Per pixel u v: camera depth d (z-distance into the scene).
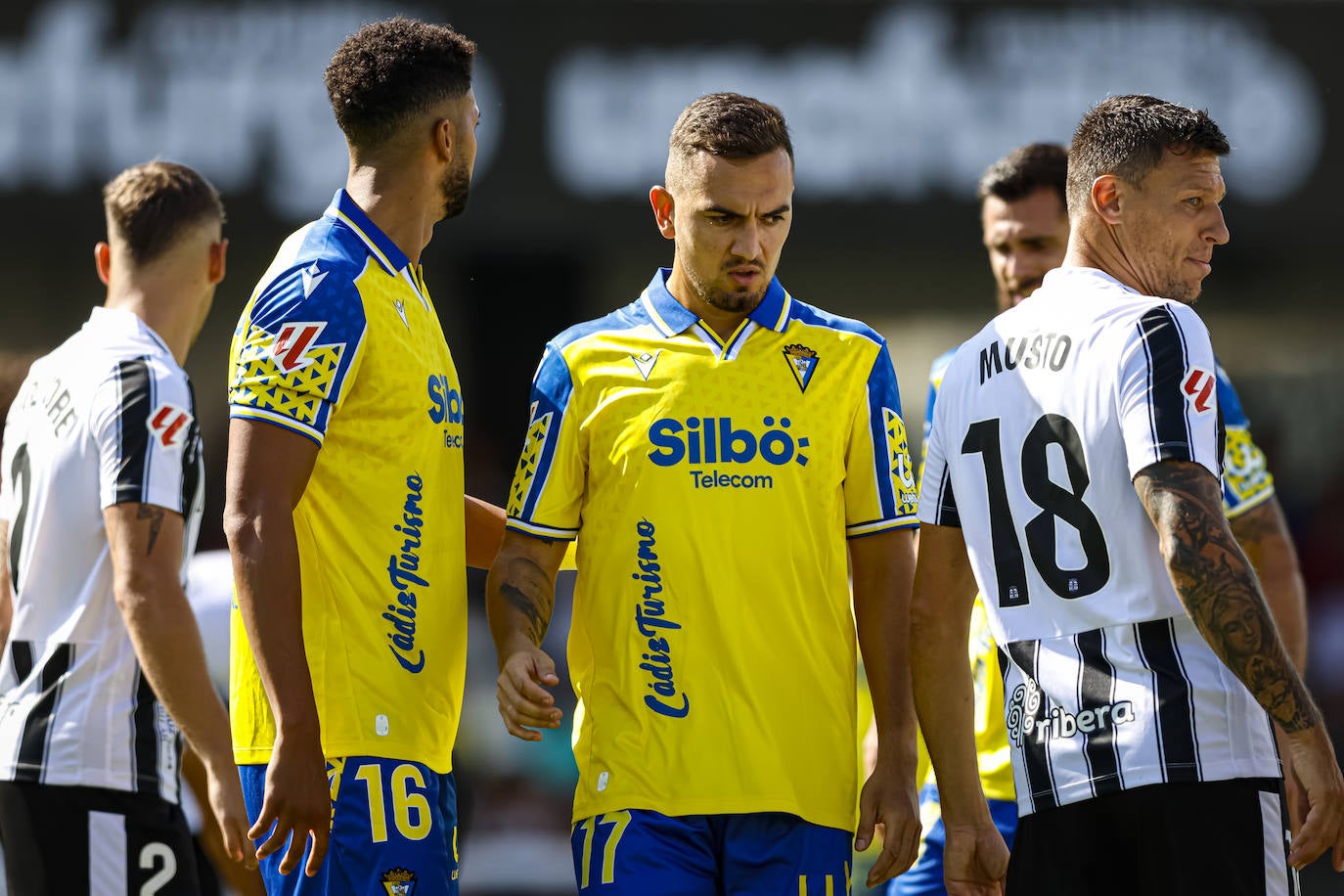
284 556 10.34
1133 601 9.77
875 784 11.48
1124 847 9.73
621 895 10.82
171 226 11.62
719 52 27.17
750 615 11.16
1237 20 27.33
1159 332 9.78
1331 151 27.30
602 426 11.45
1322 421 38.53
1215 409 9.71
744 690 11.06
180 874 10.91
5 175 26.20
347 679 10.91
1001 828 14.22
